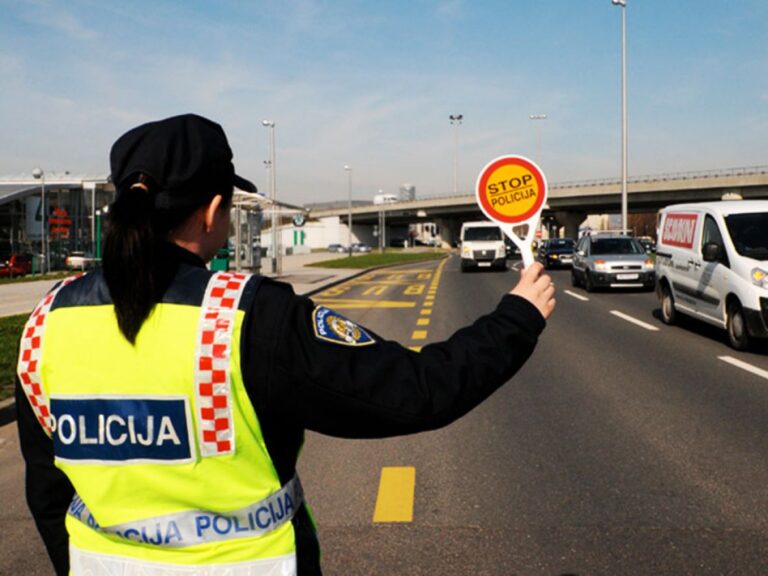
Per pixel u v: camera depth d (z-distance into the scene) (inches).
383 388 49.7
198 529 49.1
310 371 48.8
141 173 51.6
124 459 48.9
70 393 49.8
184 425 48.4
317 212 5152.6
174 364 48.1
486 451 224.1
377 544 154.3
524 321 54.7
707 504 174.2
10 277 1491.1
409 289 960.3
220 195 54.7
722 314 431.2
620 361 384.5
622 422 256.1
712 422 253.9
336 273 1306.6
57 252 1625.2
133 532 49.3
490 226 1454.2
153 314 48.4
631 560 143.9
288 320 49.5
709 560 143.6
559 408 279.1
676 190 2496.3
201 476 48.8
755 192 2322.8
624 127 1512.1
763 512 168.6
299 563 53.7
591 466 206.1
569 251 1482.5
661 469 202.1
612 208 2940.5
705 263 456.8
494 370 53.0
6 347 406.0
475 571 140.3
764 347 424.8
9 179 1768.0
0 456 230.8
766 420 255.4
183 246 54.0
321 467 212.5
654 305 685.9
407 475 202.1
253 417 49.4
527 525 163.0
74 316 50.4
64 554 54.8
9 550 157.3
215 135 55.0
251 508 49.7
